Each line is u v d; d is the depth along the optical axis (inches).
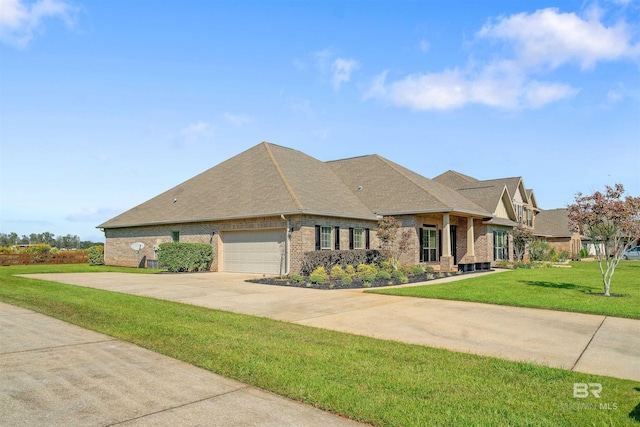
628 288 579.2
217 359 246.8
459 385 208.5
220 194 970.1
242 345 277.6
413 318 382.6
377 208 949.2
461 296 493.7
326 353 262.1
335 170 1173.7
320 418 173.3
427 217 973.8
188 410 178.5
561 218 1803.6
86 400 187.3
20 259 1251.2
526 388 205.5
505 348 284.5
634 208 506.6
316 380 212.7
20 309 405.4
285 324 349.7
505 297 487.2
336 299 490.3
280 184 872.9
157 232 1042.1
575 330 335.9
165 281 687.7
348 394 194.9
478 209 1048.2
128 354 259.1
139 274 826.8
